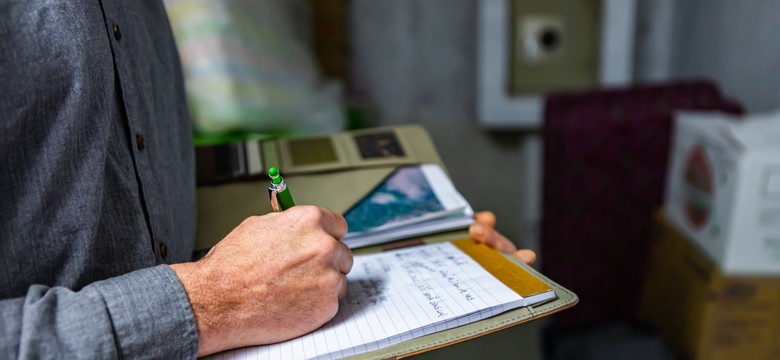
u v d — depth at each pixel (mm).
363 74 1988
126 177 474
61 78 413
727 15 1557
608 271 1438
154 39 594
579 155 1372
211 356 423
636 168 1369
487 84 1794
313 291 430
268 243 437
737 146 1028
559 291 475
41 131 412
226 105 1079
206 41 1126
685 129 1224
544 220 1461
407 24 1952
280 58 1361
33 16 402
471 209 636
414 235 611
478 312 434
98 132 433
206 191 637
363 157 697
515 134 2033
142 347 390
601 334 1388
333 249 443
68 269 433
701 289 1112
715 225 1084
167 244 524
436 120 2047
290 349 420
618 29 1690
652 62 1976
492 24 1733
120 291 396
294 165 671
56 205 421
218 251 443
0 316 365
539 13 1764
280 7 1516
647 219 1397
